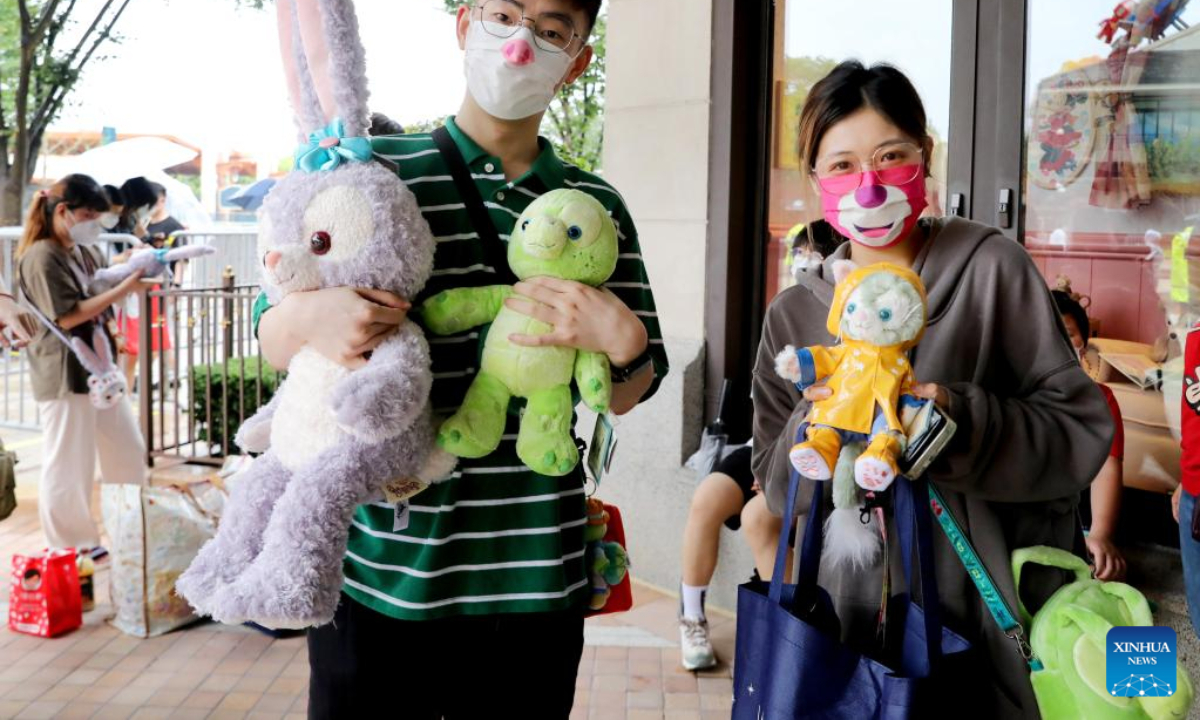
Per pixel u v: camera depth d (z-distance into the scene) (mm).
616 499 4680
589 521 1922
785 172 4395
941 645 1588
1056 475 1775
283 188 1652
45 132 14758
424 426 1630
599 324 1628
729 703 3457
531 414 1666
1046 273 3658
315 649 1803
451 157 1765
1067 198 3584
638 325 1656
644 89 4680
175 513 3959
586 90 7414
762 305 4504
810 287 2020
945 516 1767
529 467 1736
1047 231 3645
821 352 1724
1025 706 1791
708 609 4238
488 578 1749
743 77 4414
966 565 1755
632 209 4773
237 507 1689
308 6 1703
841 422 1678
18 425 7523
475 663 1830
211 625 4055
